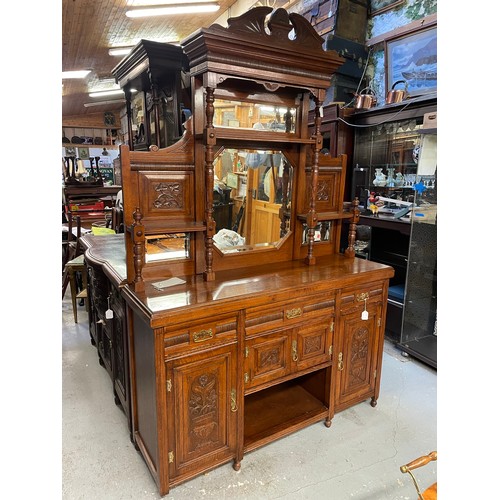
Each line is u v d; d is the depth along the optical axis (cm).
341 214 210
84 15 364
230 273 181
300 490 156
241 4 440
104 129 974
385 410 208
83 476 162
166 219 165
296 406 197
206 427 153
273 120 183
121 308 173
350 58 324
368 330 198
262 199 190
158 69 245
